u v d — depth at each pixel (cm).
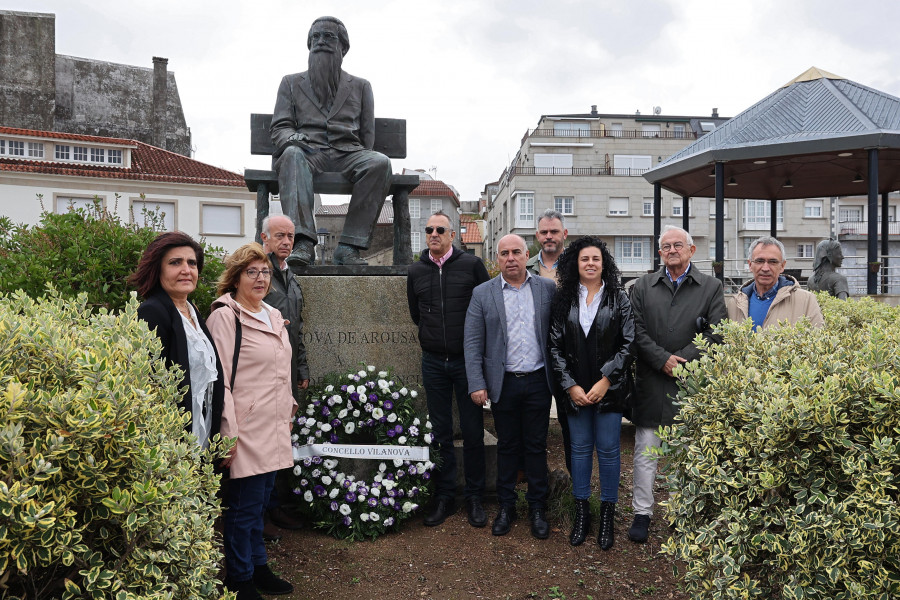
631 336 387
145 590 184
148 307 268
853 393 220
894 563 202
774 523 231
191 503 214
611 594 329
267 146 558
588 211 4328
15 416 156
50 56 2970
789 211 4312
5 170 2455
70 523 164
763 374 261
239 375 308
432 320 430
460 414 437
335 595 330
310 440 421
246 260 315
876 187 1079
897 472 210
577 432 396
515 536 405
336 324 489
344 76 552
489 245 5788
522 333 411
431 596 329
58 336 187
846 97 1189
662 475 293
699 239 4312
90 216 453
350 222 528
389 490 408
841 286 760
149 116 3262
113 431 171
